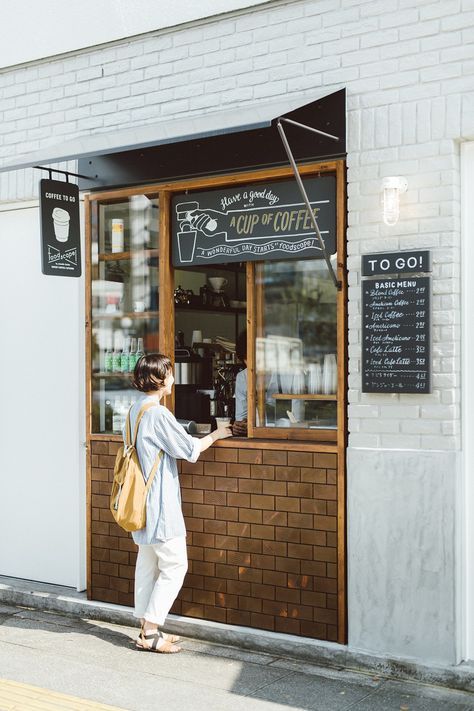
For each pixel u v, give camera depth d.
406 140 4.75
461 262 4.72
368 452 4.83
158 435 5.08
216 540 5.41
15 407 6.70
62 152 5.17
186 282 6.44
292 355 5.34
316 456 5.04
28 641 5.36
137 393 5.92
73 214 5.92
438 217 4.66
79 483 6.33
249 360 5.47
